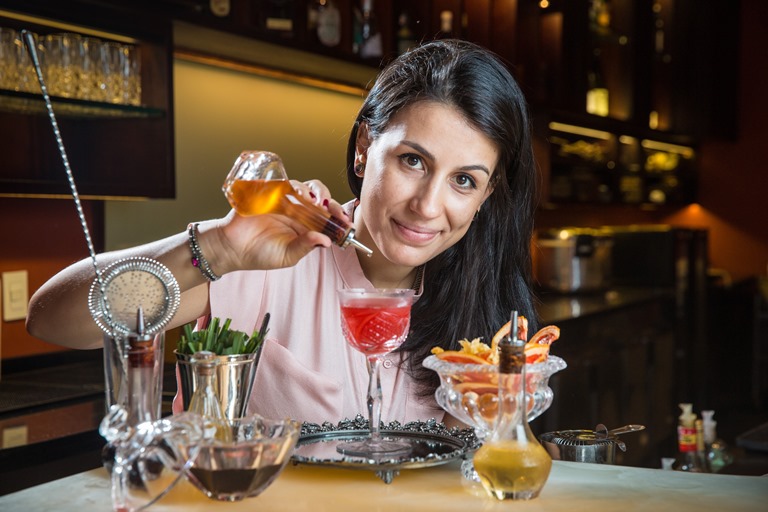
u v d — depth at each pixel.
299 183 1.36
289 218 1.34
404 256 1.52
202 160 3.53
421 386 1.69
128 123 2.98
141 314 1.11
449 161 1.46
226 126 3.63
